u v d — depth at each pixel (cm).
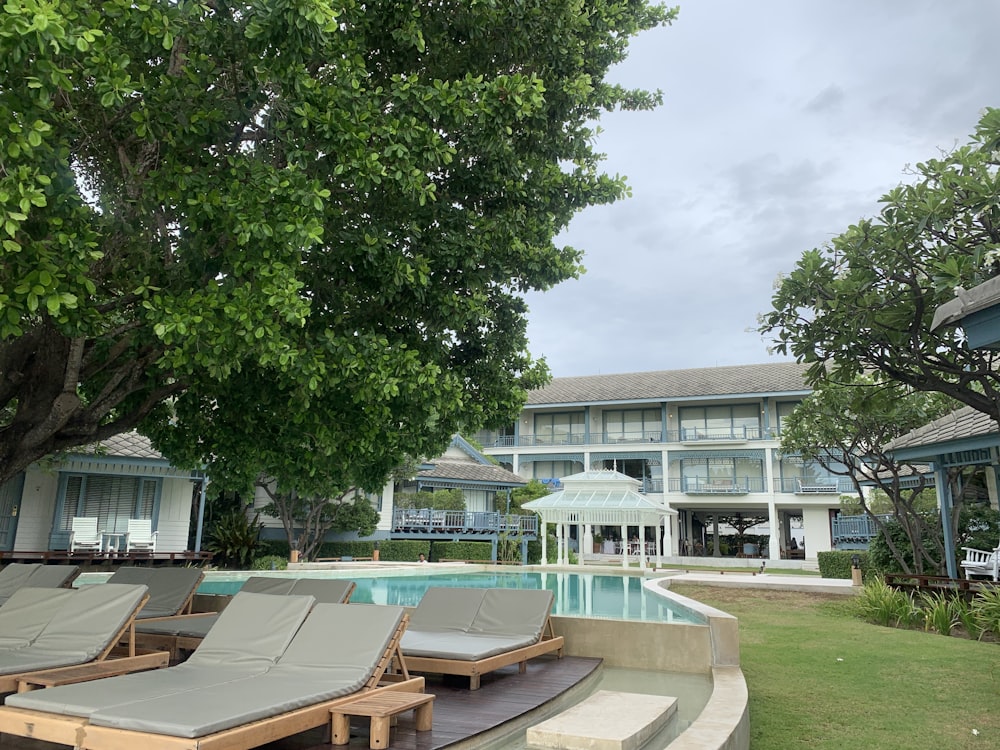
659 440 4234
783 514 4325
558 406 4394
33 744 521
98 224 652
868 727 604
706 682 780
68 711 449
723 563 3684
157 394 870
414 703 513
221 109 642
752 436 4000
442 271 830
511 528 3309
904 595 1326
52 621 663
